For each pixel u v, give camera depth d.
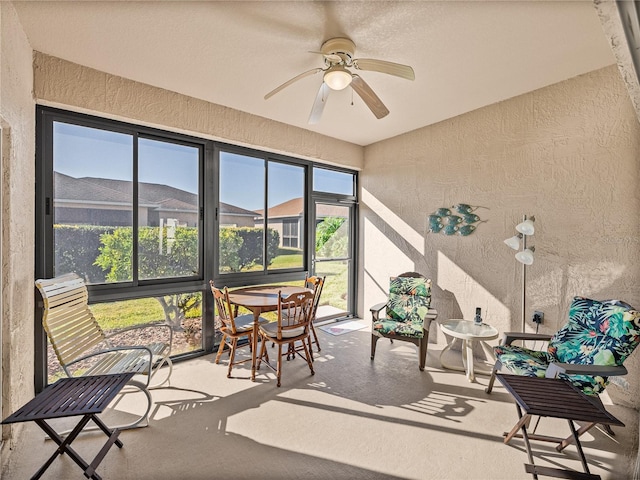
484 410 2.35
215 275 3.49
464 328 2.98
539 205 2.92
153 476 1.69
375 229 4.63
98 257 2.81
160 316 3.17
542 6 1.84
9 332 1.87
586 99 2.62
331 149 4.38
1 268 1.82
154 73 2.67
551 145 2.83
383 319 3.47
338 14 1.93
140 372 2.13
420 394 2.58
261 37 2.17
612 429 2.14
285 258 4.17
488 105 3.28
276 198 4.07
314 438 2.02
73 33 2.13
